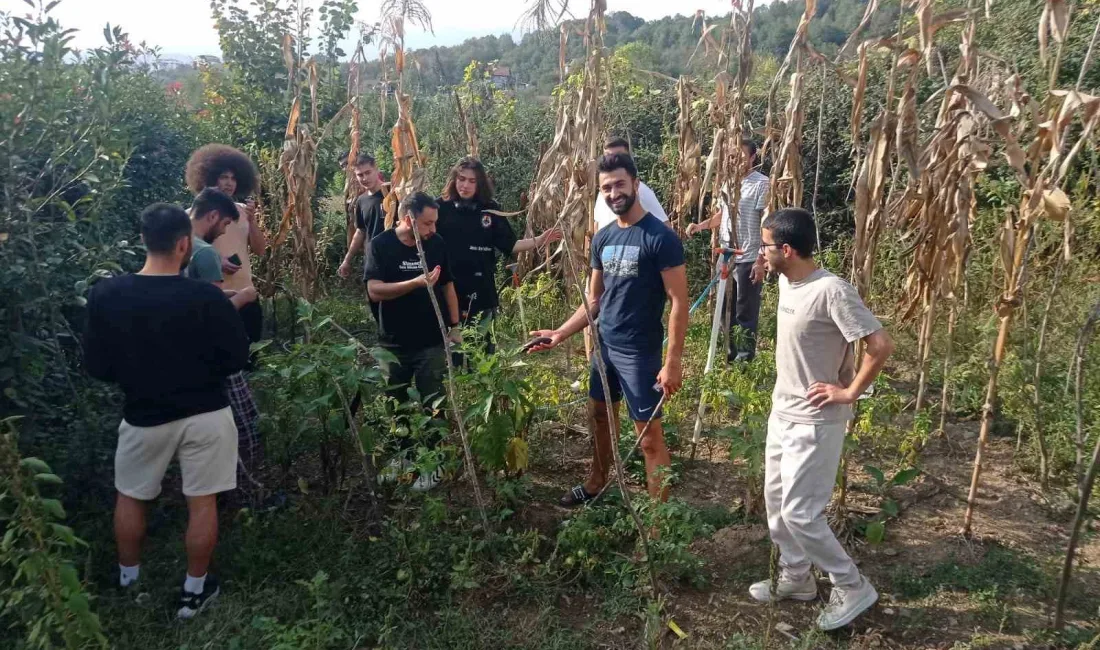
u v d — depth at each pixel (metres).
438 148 9.05
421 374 4.24
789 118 3.84
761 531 3.79
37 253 3.65
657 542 3.33
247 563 3.41
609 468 4.02
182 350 2.99
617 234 3.63
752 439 3.51
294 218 6.32
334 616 3.02
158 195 6.97
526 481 3.93
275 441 4.10
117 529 3.12
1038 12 6.52
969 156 3.52
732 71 4.51
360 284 8.47
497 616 3.20
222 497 3.93
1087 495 2.83
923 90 6.59
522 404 3.77
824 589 3.37
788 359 2.99
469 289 4.94
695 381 5.07
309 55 6.90
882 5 3.54
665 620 3.10
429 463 3.46
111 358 2.98
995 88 3.90
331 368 3.56
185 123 8.03
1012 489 4.16
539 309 6.36
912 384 5.54
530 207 5.14
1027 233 3.22
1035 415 3.99
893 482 3.47
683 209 5.46
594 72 4.37
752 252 5.77
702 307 7.07
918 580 3.39
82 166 4.03
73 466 3.60
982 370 4.91
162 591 3.27
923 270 4.07
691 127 5.20
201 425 3.05
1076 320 4.80
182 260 3.09
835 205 8.52
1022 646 2.97
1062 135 2.92
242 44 8.22
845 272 6.41
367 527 3.67
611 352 3.69
